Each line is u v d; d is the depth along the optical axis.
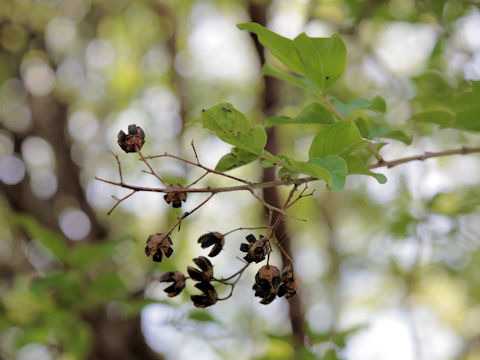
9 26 6.24
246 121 1.46
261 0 4.52
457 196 4.52
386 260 6.18
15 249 6.18
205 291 1.60
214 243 1.61
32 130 6.20
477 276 6.74
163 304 3.19
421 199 4.16
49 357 4.68
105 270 4.77
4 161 6.04
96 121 6.77
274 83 4.36
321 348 3.40
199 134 6.04
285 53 1.89
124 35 6.87
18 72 6.27
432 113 2.18
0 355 5.15
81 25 6.54
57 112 6.36
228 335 3.39
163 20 6.59
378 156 2.02
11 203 5.83
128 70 6.93
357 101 2.14
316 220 7.71
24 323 3.45
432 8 3.65
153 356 5.22
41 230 3.26
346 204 7.45
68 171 6.20
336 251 7.55
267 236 1.57
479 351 8.46
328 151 1.66
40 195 6.19
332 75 1.93
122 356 4.89
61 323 3.32
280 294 1.62
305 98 4.71
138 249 5.32
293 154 5.75
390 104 4.92
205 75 6.73
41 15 6.35
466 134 5.37
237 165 1.59
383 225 5.87
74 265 3.27
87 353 4.32
